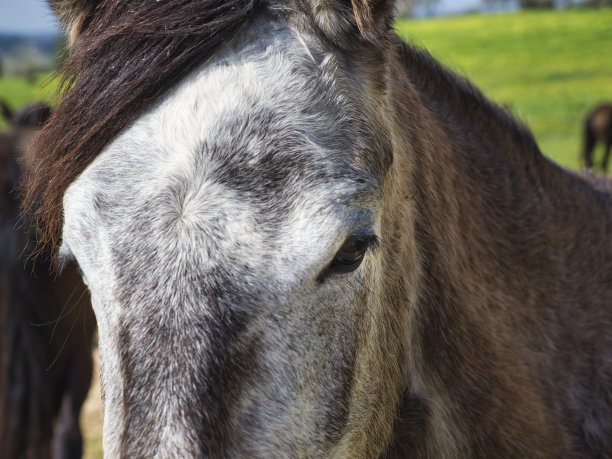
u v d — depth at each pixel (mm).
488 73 27703
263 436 1431
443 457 2057
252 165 1432
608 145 15641
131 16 1585
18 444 3771
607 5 45156
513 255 2316
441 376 2070
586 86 24656
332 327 1536
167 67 1509
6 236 3543
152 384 1356
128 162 1464
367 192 1528
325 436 1566
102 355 1497
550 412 2252
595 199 2727
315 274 1448
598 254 2539
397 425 2012
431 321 2057
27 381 3730
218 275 1389
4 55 31750
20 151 3551
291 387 1464
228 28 1559
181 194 1419
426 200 2039
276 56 1563
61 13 1812
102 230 1451
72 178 1532
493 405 2076
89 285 1529
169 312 1376
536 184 2504
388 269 1823
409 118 2033
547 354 2314
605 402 2348
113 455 1369
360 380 1680
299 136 1474
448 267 2070
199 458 1324
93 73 1554
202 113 1474
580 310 2414
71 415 3934
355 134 1565
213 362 1362
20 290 3609
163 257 1396
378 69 1737
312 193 1440
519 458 2098
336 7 1647
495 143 2477
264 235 1411
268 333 1418
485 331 2113
